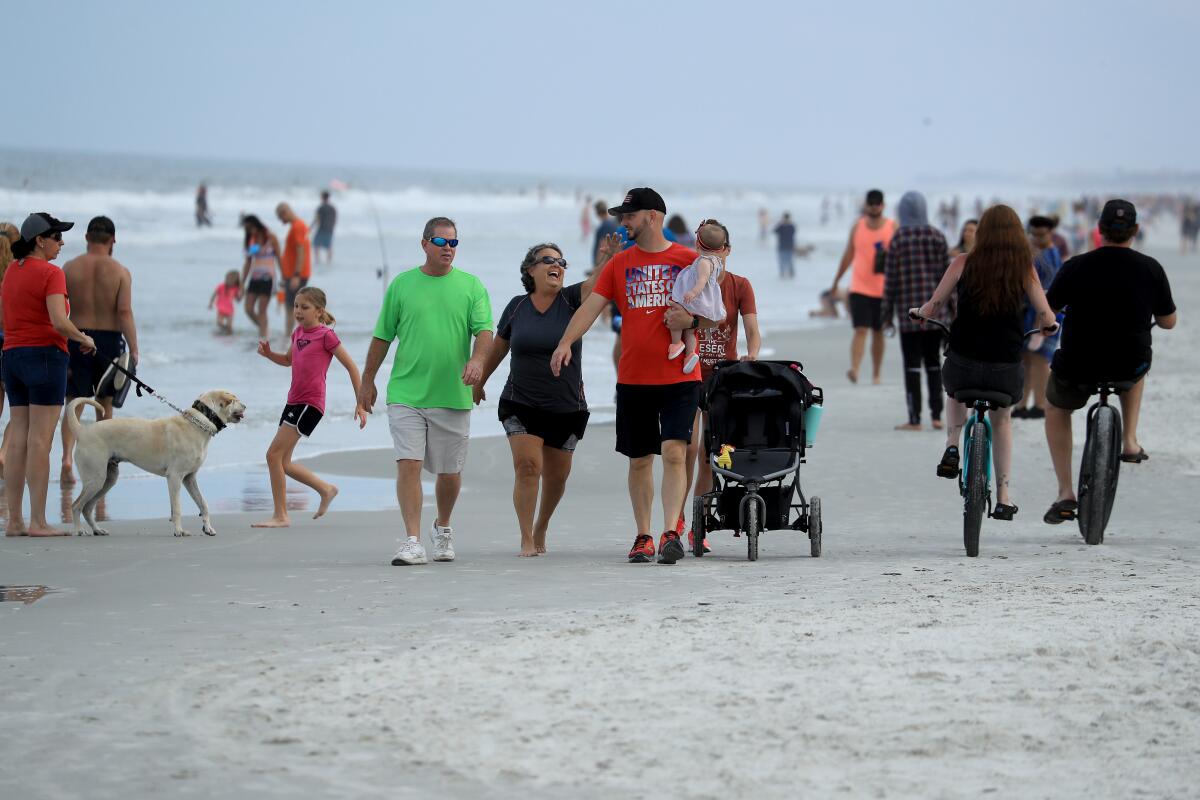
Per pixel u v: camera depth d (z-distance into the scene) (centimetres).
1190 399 6272
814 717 1823
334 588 2788
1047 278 5406
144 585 2834
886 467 4769
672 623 2338
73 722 1845
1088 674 1994
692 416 3064
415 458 3138
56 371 3603
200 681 2031
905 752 1694
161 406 5900
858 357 6894
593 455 5075
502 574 2950
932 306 3244
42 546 3391
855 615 2377
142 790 1603
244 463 4875
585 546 3450
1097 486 3294
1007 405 3209
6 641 2300
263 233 8594
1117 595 2536
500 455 5100
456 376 3164
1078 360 3344
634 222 3027
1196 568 2898
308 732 1795
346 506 4138
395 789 1602
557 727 1798
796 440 3153
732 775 1625
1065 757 1673
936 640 2183
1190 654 2081
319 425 5762
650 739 1750
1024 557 3120
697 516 3216
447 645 2225
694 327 3025
